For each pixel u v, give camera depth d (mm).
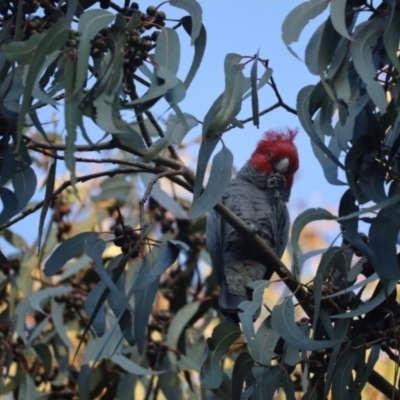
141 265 5047
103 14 4270
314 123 5246
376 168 4691
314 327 4762
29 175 4805
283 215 7895
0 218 4645
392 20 4500
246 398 5043
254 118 4754
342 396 4898
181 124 4879
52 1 4789
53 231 8156
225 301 6941
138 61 4508
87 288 8047
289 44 4621
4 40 4613
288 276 5332
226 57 4867
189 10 4836
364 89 4793
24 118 4055
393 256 4488
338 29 4449
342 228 5004
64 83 4117
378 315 5012
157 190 7984
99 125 4156
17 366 6980
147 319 5012
